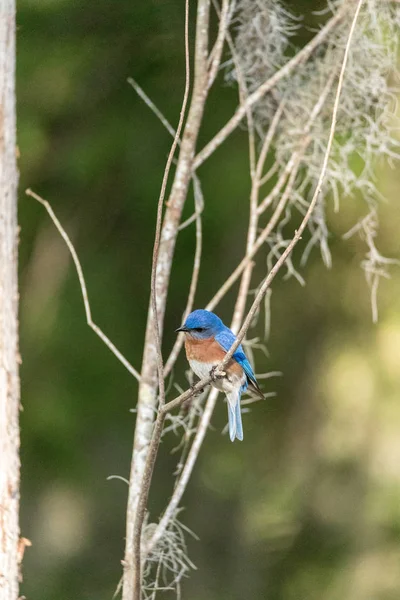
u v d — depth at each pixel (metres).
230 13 9.69
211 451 15.88
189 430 8.80
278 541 15.58
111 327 14.48
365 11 9.95
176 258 14.30
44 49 13.55
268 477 16.09
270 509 15.83
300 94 10.10
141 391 8.73
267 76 10.19
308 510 15.83
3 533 7.66
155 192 13.95
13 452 7.78
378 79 9.98
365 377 15.84
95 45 13.59
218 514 15.72
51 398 14.30
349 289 15.62
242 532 15.64
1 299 7.85
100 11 13.28
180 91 13.74
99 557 15.67
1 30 7.98
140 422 8.64
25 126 13.55
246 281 9.20
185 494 15.70
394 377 15.75
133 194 14.24
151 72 13.77
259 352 15.77
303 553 15.50
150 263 14.69
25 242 14.81
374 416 15.84
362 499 15.58
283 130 10.20
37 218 14.60
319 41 9.59
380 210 14.52
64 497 15.45
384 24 10.55
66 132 14.13
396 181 14.52
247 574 15.29
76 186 14.46
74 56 13.58
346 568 15.10
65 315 14.52
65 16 13.34
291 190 9.53
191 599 15.12
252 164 9.35
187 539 15.48
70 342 14.45
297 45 12.27
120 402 14.52
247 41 10.20
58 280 14.81
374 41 10.02
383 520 15.28
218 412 15.70
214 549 15.55
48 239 14.80
